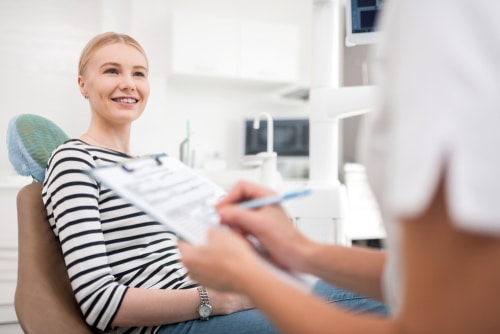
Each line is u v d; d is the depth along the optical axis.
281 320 0.42
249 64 3.50
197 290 0.94
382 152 0.43
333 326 0.39
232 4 3.80
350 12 1.30
